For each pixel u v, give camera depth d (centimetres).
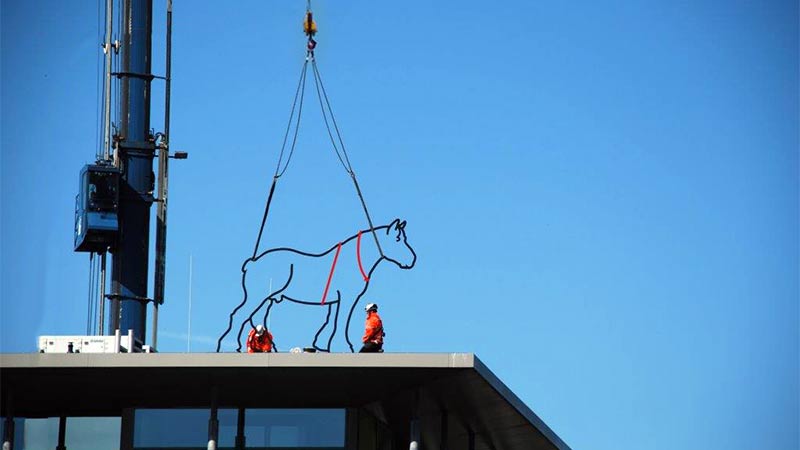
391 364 4322
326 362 4331
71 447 5209
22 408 5097
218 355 4353
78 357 4359
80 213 6172
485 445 5394
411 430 4656
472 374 4384
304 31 5475
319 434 4944
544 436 5047
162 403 4959
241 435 4938
